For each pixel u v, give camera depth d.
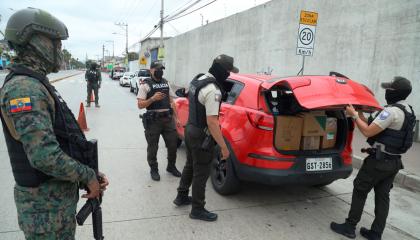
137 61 48.59
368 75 8.20
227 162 4.04
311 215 3.84
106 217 3.55
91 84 12.30
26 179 1.55
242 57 15.03
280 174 3.58
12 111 1.42
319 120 3.81
